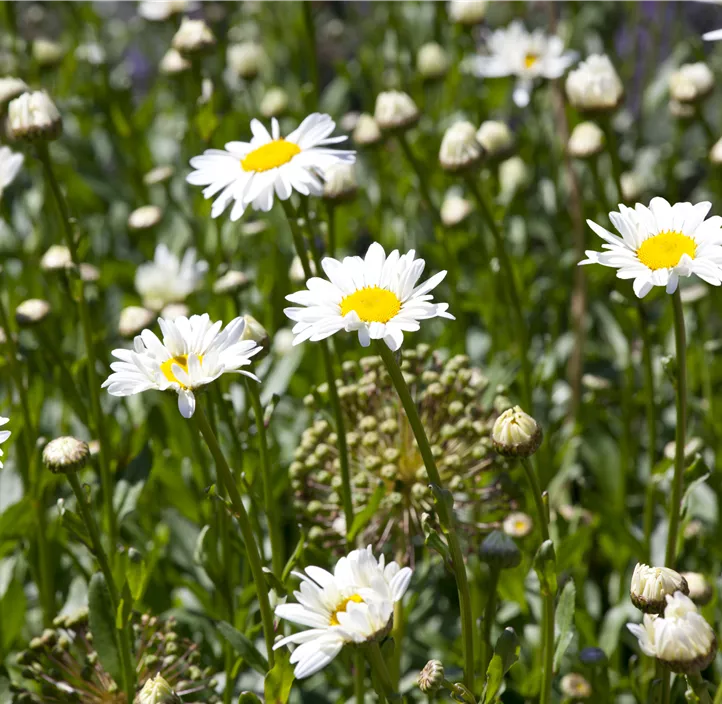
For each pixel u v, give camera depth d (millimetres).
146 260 7629
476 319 7281
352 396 4676
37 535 5156
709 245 3156
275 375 5492
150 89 10016
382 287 3150
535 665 4750
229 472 3264
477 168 5016
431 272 6973
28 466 5562
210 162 4125
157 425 5684
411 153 5695
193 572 5344
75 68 8672
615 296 5051
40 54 7926
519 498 4602
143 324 5547
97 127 8523
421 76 7277
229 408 4617
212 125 5473
